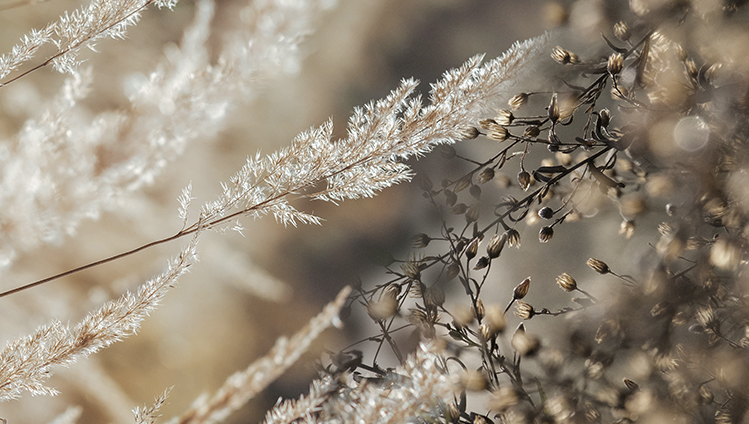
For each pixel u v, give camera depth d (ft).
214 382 7.91
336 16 11.71
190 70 2.57
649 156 3.02
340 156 2.81
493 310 3.01
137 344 7.16
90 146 2.66
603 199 3.07
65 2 5.26
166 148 2.69
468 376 2.95
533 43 2.82
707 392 2.95
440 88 2.81
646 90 2.99
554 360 2.96
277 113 9.87
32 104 4.20
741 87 2.90
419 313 3.09
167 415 6.97
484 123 3.04
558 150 3.04
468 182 3.16
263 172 2.81
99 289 4.98
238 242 9.34
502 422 2.96
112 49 5.86
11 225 2.68
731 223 2.90
